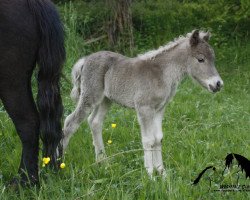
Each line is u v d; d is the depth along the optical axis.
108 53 6.58
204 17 15.94
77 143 7.04
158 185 5.21
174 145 7.00
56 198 5.03
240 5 15.01
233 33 15.13
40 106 5.47
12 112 5.38
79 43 12.93
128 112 8.85
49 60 5.45
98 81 6.48
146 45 14.52
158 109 6.21
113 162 6.29
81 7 15.19
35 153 5.45
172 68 6.17
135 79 6.17
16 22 5.23
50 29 5.45
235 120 8.68
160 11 16.23
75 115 6.55
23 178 5.39
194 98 10.26
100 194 5.20
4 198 4.98
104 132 7.68
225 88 11.41
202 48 6.15
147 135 6.06
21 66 5.32
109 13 13.95
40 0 5.44
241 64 13.68
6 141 7.08
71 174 5.54
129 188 5.30
